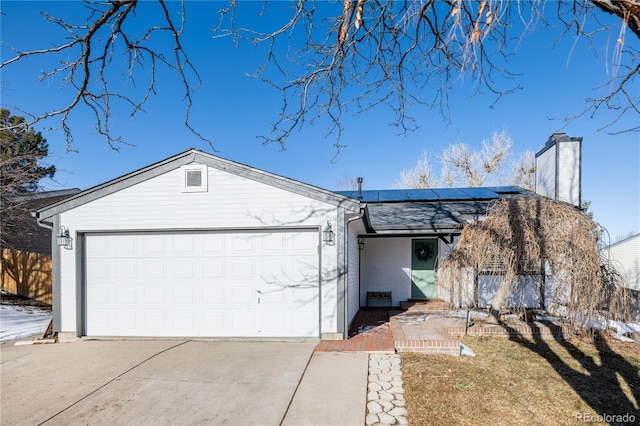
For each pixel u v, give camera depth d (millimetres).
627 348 7371
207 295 8398
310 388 5395
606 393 5250
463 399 5000
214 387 5469
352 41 3908
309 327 8148
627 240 18047
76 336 8422
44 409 4898
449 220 12055
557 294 7953
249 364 6426
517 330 8148
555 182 12828
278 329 8219
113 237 8625
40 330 9953
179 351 7285
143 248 8555
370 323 9922
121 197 8555
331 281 8102
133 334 8461
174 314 8422
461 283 8680
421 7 3400
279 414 4652
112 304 8547
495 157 26047
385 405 4852
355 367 6223
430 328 8562
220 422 4496
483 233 8227
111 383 5691
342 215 8117
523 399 5023
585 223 7980
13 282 15820
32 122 3553
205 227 8383
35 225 15812
